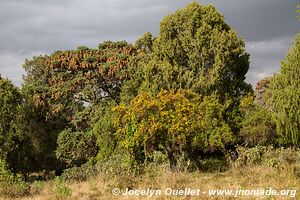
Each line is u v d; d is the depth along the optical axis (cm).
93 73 3438
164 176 1761
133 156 2133
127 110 2175
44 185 2050
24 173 3088
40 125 3647
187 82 2809
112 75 3400
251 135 2519
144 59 3338
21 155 2953
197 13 2933
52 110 3616
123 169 1992
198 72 2862
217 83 2762
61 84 3494
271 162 1886
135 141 2114
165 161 2209
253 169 1828
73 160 3297
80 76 3469
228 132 2452
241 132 2559
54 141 3666
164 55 2980
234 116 2695
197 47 2862
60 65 3538
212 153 2700
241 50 2845
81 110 3709
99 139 2811
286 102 2267
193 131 2109
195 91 2775
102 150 2753
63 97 3550
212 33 2858
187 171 2038
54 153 3606
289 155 2052
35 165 3425
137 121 2114
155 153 2255
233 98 2764
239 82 2867
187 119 2086
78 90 3494
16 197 1683
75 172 2328
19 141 2953
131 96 3130
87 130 3412
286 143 2442
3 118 2920
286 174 1658
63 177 2294
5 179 1950
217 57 2795
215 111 2523
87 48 3616
